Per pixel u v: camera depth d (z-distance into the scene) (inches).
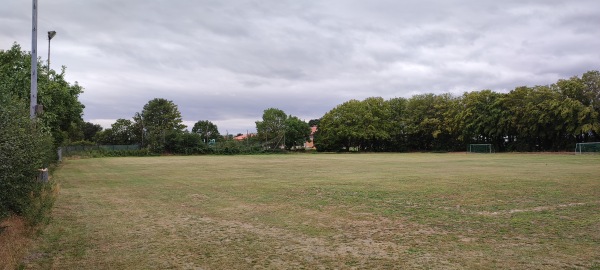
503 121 2591.0
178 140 2682.1
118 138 3853.3
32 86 651.5
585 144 2196.1
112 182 840.3
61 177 964.0
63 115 1523.1
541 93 2418.8
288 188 703.1
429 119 3115.2
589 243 312.0
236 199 577.0
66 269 263.7
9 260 278.1
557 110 2239.2
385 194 609.9
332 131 3312.0
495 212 450.0
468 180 792.9
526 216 423.5
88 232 370.9
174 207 511.2
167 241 335.6
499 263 265.3
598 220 397.1
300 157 2201.0
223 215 453.4
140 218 438.9
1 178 317.4
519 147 2684.5
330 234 356.8
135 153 2493.8
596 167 1102.4
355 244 320.8
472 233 352.8
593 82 2231.8
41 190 569.6
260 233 362.9
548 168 1087.6
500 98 2642.7
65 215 457.7
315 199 567.8
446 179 820.6
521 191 614.5
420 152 3149.6
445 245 313.7
